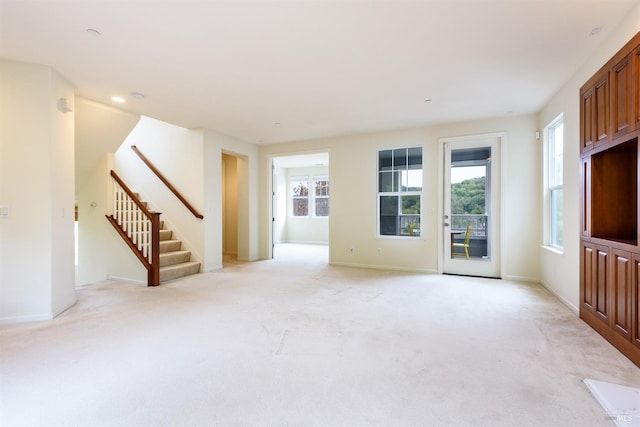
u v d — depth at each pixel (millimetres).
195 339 2576
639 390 1838
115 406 1703
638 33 2084
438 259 5203
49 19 2273
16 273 2943
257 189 6766
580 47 2725
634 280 2178
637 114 2111
